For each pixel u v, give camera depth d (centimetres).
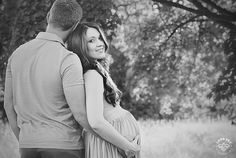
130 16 1175
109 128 309
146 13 1180
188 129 1043
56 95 300
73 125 306
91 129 306
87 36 326
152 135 987
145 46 1212
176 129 1050
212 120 1198
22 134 306
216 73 1279
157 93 1302
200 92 1319
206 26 1170
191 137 941
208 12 978
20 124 310
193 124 1130
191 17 1140
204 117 1424
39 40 311
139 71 1256
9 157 729
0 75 802
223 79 1027
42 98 301
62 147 298
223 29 1153
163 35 1190
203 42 1181
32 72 304
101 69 322
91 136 325
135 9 1163
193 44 1194
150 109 1472
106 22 816
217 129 1020
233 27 1010
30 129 302
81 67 304
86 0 789
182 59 1242
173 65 1230
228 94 1030
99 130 306
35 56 306
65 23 311
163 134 990
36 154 301
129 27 1194
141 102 1421
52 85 299
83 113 301
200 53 1242
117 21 820
